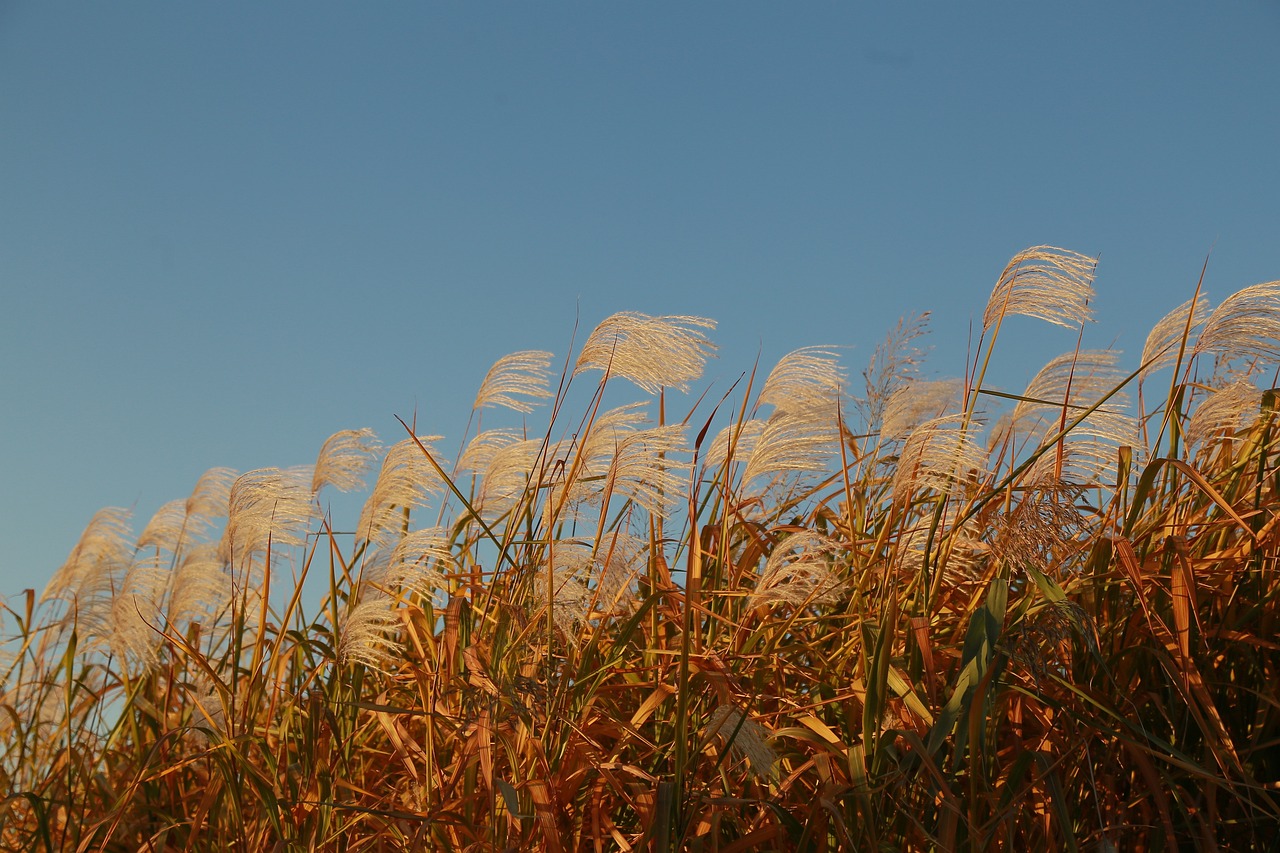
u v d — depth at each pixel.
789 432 4.09
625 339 4.14
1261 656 3.96
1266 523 3.99
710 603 4.22
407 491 4.48
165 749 4.46
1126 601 3.98
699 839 3.76
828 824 3.80
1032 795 3.84
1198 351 4.12
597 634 4.09
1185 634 3.79
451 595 4.36
